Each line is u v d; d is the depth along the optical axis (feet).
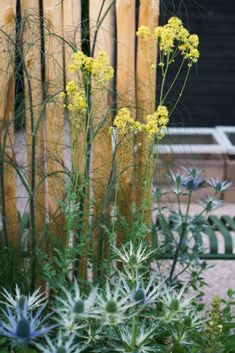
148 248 9.78
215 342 7.79
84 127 9.66
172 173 10.54
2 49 9.41
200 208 17.75
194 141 20.06
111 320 6.57
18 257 9.60
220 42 23.57
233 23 23.39
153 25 9.86
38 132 9.86
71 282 9.47
